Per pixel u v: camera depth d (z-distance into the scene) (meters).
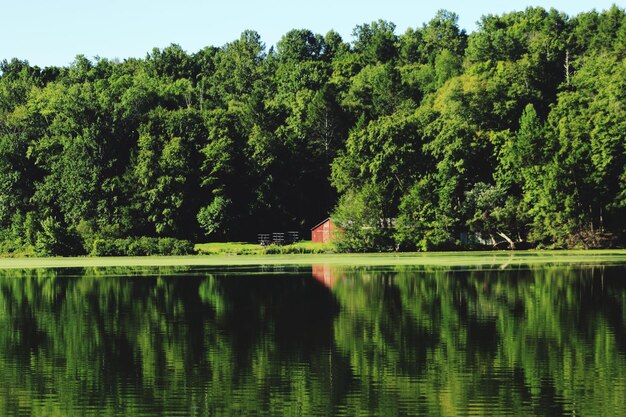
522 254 133.00
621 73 160.38
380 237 146.62
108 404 40.19
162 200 170.50
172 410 39.16
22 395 41.94
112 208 171.12
